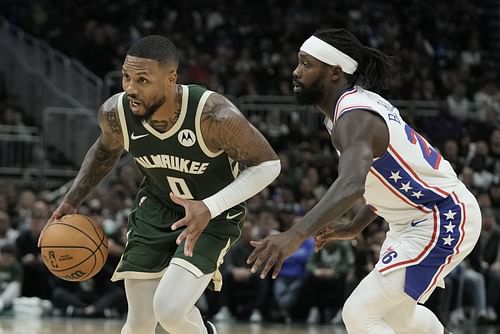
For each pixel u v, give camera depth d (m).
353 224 6.61
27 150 20.84
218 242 6.29
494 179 18.27
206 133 6.02
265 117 20.50
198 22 24.97
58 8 24.84
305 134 19.83
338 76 5.85
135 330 6.43
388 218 6.07
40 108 22.84
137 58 5.74
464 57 25.44
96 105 21.73
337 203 5.03
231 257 15.43
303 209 16.38
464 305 15.84
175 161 6.16
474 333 14.10
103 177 6.80
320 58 5.82
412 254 5.84
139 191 6.68
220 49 23.81
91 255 6.39
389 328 5.84
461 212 5.92
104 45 23.50
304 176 18.09
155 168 6.29
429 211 5.92
